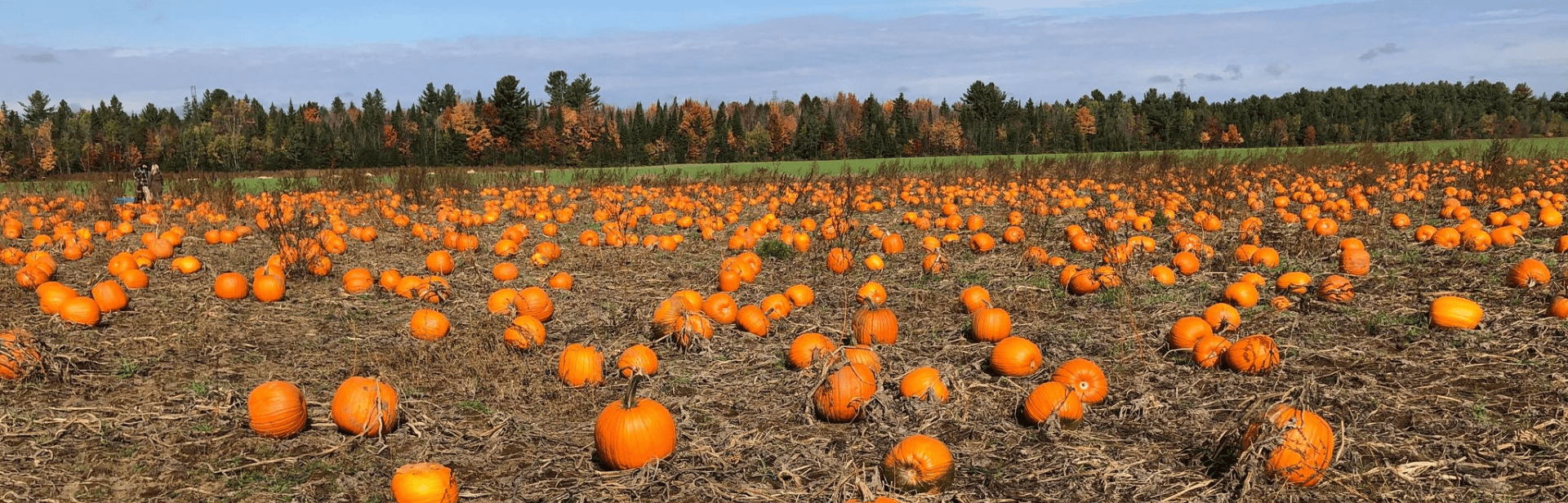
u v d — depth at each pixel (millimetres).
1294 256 10922
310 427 5402
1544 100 117500
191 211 18047
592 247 12820
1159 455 4785
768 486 4477
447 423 5410
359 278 9609
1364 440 4863
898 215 17703
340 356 7023
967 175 26875
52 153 73500
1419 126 99125
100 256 12734
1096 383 5594
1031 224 14414
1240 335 7133
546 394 6066
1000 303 8695
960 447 4930
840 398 5371
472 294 9461
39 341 6367
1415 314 7465
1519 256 9984
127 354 7012
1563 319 6980
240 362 6875
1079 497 4312
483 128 82938
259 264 12070
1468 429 4980
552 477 4684
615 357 6930
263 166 83625
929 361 6801
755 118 148625
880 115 112750
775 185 24422
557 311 8719
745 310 7695
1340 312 7746
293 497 4430
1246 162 26844
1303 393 4824
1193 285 9258
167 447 5062
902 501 4230
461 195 22641
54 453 4980
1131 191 20984
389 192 22656
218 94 124000
